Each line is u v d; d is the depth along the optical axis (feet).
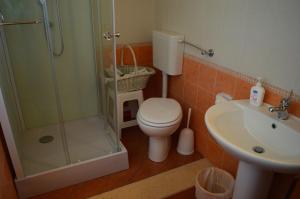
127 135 8.14
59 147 6.76
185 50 6.81
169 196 5.77
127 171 6.51
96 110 8.43
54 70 6.56
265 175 4.26
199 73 6.43
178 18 6.77
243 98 5.17
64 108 7.89
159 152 6.75
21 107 7.18
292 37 3.95
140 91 7.56
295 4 3.81
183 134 7.03
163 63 7.20
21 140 6.74
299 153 3.66
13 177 5.46
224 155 6.16
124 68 7.75
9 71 6.54
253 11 4.54
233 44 5.16
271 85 4.50
